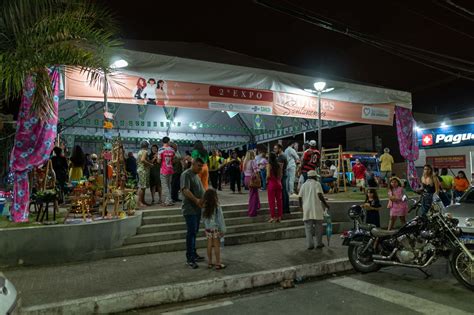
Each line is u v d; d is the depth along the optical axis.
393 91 13.65
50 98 6.46
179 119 18.41
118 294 5.01
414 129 14.27
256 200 9.58
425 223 6.13
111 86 8.80
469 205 8.11
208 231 6.39
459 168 22.47
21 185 7.18
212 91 10.11
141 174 9.94
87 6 6.93
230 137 21.61
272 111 11.00
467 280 5.64
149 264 6.66
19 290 5.23
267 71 10.91
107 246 7.18
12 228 6.52
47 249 6.63
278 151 10.18
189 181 6.52
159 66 9.43
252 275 5.94
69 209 7.52
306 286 6.02
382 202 11.41
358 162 15.68
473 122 21.89
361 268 6.66
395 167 25.41
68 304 4.66
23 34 6.02
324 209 8.34
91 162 12.56
